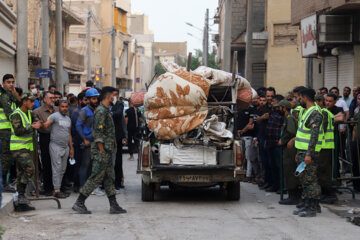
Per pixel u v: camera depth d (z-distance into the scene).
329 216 8.81
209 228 7.90
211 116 10.42
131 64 84.00
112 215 8.91
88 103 11.11
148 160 9.95
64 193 10.80
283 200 10.14
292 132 9.76
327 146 9.67
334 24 18.98
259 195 11.27
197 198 10.88
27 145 9.10
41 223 8.18
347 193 11.39
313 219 8.56
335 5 17.98
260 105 12.53
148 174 9.95
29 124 9.11
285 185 10.26
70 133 10.92
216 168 9.88
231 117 11.07
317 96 9.67
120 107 11.79
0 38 19.92
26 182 9.09
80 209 9.01
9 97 10.27
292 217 8.73
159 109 9.98
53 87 15.79
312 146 8.52
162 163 10.08
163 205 9.97
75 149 11.50
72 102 12.66
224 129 10.29
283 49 31.08
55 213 8.99
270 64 31.30
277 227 7.97
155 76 11.66
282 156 10.23
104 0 66.44
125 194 11.38
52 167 10.62
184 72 10.06
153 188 10.35
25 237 7.27
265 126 11.76
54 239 7.20
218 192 11.71
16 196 9.57
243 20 39.75
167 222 8.34
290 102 11.35
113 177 9.08
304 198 9.16
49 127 10.70
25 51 16.59
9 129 10.19
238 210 9.45
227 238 7.28
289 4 30.80
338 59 21.00
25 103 9.16
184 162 10.05
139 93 11.49
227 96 11.19
